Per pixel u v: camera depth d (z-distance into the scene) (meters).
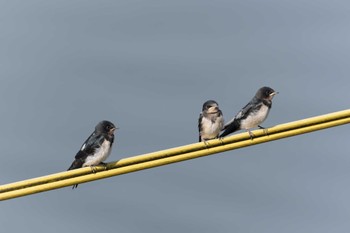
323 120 17.02
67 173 16.75
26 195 16.62
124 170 16.92
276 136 17.12
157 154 16.81
